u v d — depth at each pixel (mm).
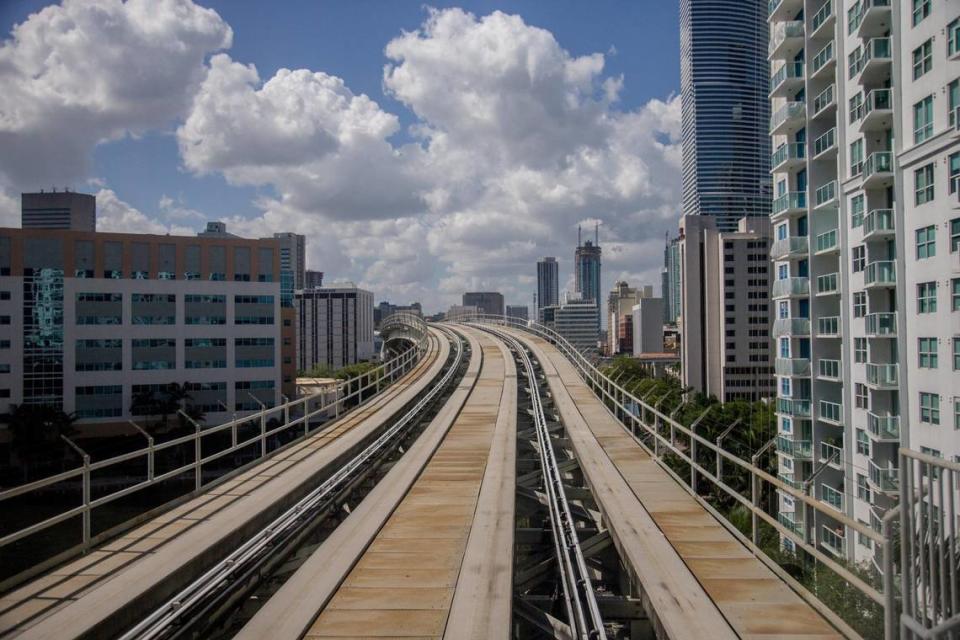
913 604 5750
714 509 14461
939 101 24625
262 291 77500
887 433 27969
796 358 37844
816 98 36656
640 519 14219
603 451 22375
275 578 13727
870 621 14180
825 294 35031
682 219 111812
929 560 5648
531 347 62688
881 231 28484
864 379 30969
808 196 36938
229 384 75812
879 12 28109
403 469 19453
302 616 9422
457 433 26672
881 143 29859
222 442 70250
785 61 40469
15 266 68125
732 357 100125
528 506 19750
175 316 73812
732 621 9109
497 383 45281
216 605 11188
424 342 76312
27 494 56781
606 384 39188
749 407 59312
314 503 16641
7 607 9320
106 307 71062
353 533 13281
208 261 75438
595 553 14836
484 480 18312
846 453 32344
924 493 5918
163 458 65188
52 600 9547
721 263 100438
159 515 13922
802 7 39406
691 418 48000
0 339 67625
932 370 25234
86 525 11547
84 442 68875
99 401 70312
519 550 17828
